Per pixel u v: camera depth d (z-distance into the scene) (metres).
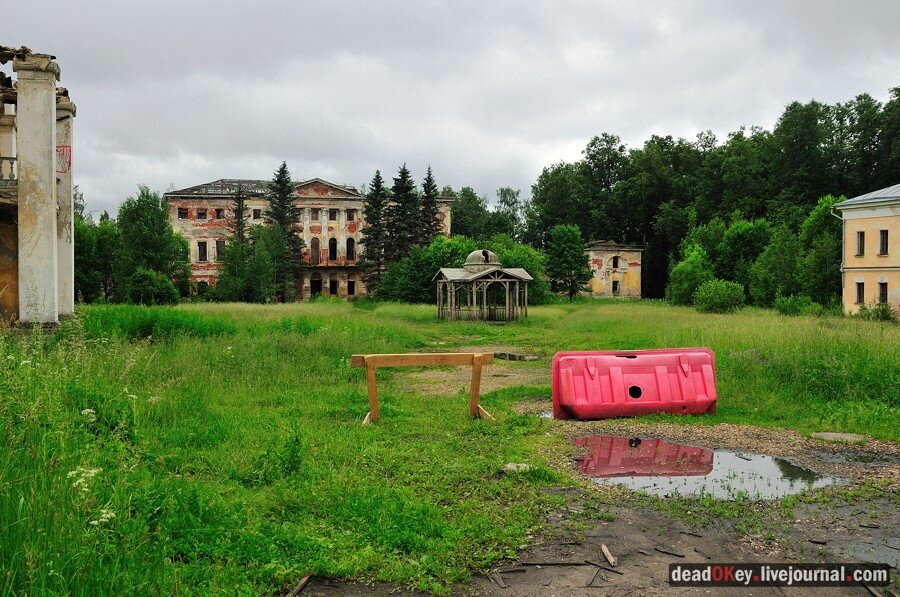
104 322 15.32
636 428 8.89
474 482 6.18
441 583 4.19
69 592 3.29
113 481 4.68
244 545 4.36
